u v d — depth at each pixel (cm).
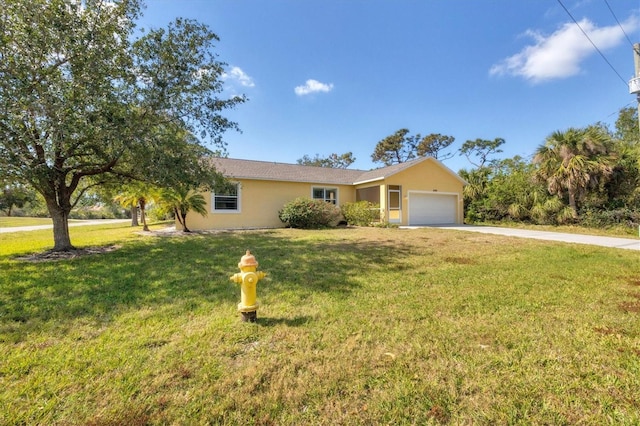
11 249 827
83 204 1352
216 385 212
